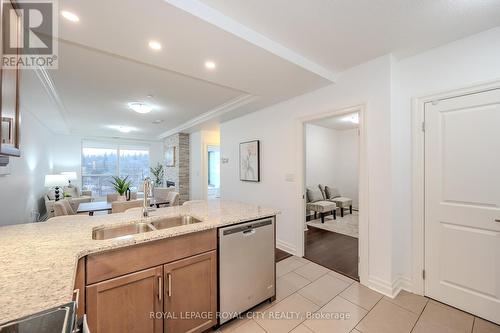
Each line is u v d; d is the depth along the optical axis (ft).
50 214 12.30
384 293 7.12
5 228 5.18
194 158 20.79
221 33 5.42
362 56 7.29
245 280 6.08
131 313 4.36
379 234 7.27
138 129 20.83
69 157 22.61
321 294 7.18
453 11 5.21
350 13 5.30
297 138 10.15
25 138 12.69
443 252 6.57
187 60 6.77
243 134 13.57
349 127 20.27
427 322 5.85
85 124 18.13
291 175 10.50
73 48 6.70
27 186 13.17
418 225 7.03
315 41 6.46
